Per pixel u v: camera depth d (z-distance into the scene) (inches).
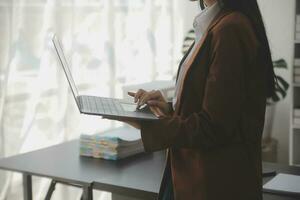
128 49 146.6
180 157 54.0
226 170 51.1
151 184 71.6
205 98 49.3
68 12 123.1
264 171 80.2
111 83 138.7
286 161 172.7
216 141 49.7
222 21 50.0
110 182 72.7
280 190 69.1
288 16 167.0
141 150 90.3
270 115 161.5
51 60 119.3
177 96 53.7
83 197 74.0
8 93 111.1
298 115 143.7
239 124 50.6
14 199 114.0
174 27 169.9
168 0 164.2
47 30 117.7
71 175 76.4
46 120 120.3
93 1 131.5
